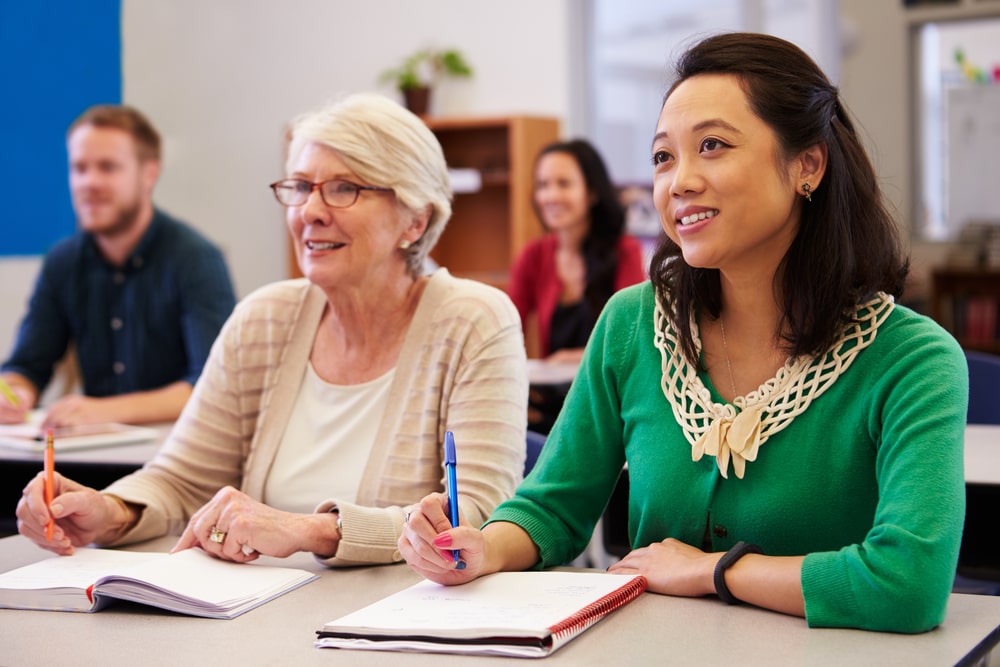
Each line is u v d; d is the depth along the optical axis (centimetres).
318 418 190
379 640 119
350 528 154
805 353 139
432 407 184
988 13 582
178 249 318
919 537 120
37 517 163
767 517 138
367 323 189
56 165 540
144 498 178
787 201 137
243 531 150
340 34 643
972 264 584
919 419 129
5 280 520
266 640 123
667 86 144
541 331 446
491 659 114
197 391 198
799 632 120
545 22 602
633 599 133
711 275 147
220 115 660
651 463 147
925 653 112
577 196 434
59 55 545
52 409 277
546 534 150
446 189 193
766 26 579
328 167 182
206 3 648
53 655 121
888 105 604
